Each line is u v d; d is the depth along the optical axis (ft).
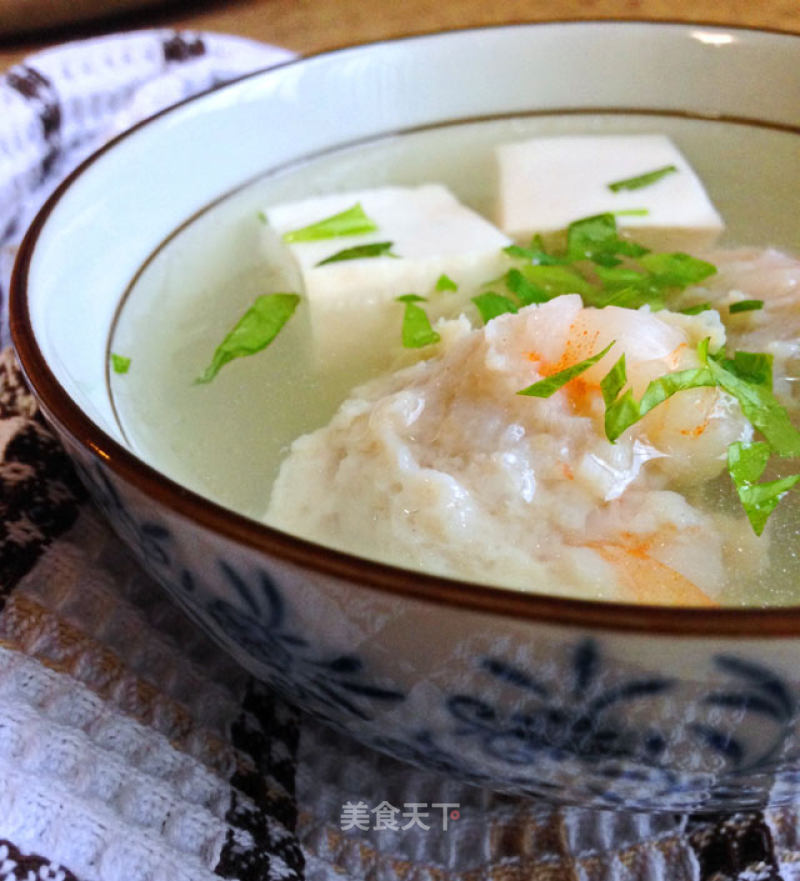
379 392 0.52
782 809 0.47
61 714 0.47
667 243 0.61
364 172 0.66
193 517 0.40
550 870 0.47
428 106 0.67
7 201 0.64
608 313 0.49
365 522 0.48
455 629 0.38
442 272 0.59
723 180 0.64
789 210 0.62
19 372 0.55
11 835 0.43
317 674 0.42
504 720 0.41
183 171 0.60
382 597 0.38
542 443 0.48
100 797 0.46
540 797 0.45
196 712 0.49
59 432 0.43
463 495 0.47
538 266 0.58
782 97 0.65
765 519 0.46
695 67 0.66
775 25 0.86
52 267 0.51
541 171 0.64
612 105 0.67
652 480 0.48
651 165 0.64
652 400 0.47
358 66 0.65
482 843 0.47
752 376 0.50
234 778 0.48
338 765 0.49
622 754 0.41
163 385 0.54
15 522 0.50
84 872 0.44
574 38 0.66
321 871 0.46
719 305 0.55
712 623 0.37
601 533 0.47
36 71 0.66
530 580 0.46
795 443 0.48
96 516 0.51
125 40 0.70
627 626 0.37
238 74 0.72
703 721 0.40
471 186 0.66
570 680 0.39
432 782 0.49
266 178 0.64
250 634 0.43
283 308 0.58
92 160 0.55
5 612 0.48
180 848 0.46
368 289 0.58
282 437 0.52
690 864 0.46
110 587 0.50
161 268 0.58
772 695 0.39
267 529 0.39
